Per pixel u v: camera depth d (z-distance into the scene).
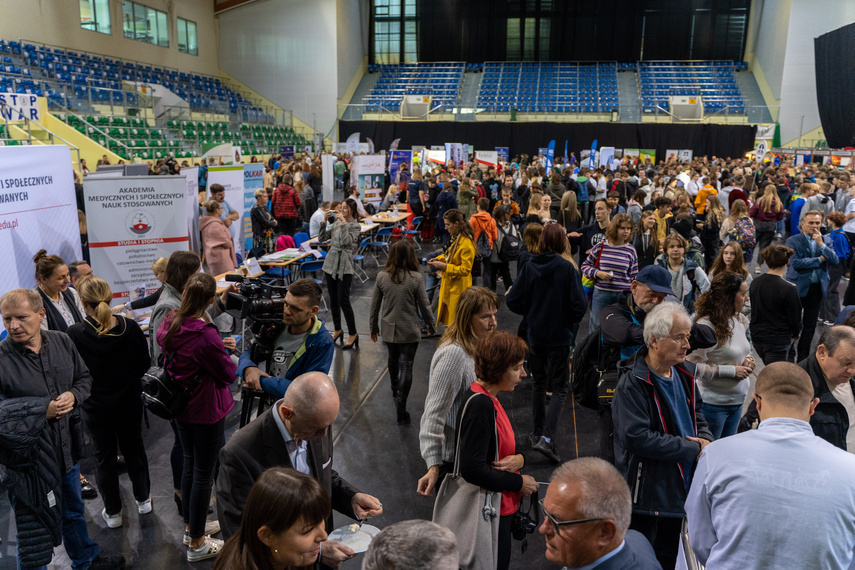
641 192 9.09
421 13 30.75
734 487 1.93
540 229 5.37
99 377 3.46
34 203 4.46
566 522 1.66
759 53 27.92
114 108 19.00
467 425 2.39
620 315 3.33
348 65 29.05
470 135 25.59
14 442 2.62
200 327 3.12
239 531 1.73
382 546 1.35
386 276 5.00
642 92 27.34
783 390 2.08
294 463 2.31
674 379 2.74
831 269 7.51
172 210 5.72
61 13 19.88
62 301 4.15
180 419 3.22
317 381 2.17
